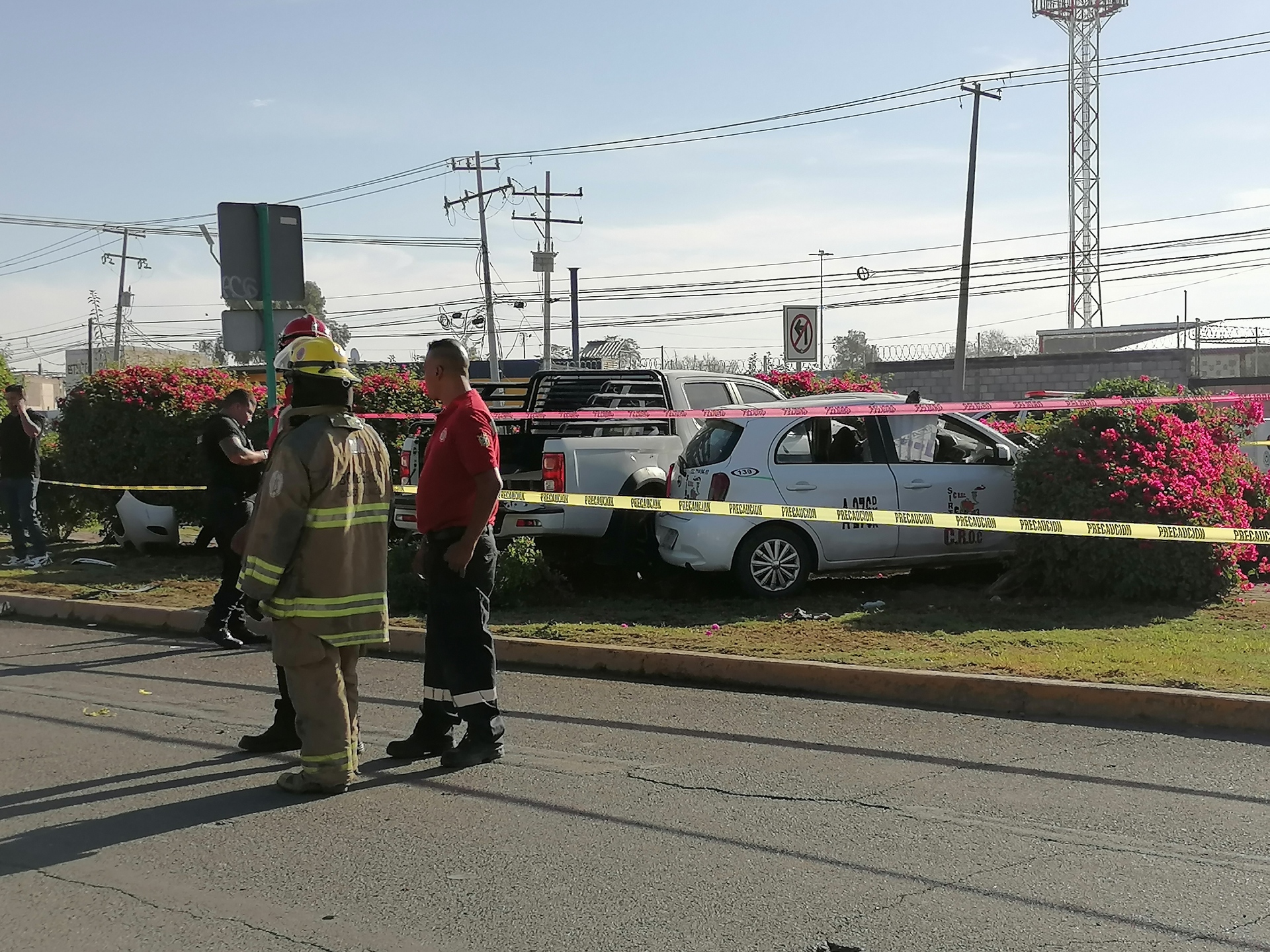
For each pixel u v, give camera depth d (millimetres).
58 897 4453
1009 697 6996
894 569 10719
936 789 5582
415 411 16188
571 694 7609
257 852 4898
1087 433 9883
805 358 19375
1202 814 5195
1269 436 14984
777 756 6156
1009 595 10219
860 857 4734
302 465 5496
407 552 10461
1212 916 4156
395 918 4219
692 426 12391
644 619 9609
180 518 14602
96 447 14641
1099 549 9547
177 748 6480
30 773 6035
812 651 8094
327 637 5555
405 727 6930
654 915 4207
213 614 9492
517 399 14117
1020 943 3955
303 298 10273
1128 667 7242
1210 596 9555
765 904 4289
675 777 5832
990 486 10836
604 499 9969
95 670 8625
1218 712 6555
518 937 4047
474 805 5465
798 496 10352
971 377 38031
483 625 6109
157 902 4391
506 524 10930
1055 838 4934
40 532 13914
